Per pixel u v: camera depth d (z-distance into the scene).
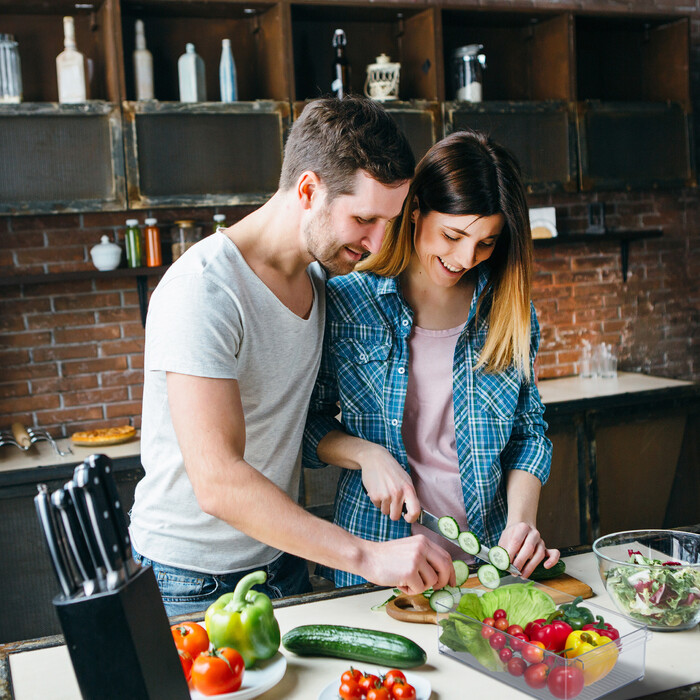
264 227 1.41
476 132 1.63
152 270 3.54
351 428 1.78
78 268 3.66
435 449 1.75
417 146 3.71
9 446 3.45
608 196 4.47
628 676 1.12
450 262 1.62
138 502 1.56
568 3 4.27
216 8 3.56
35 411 3.63
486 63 4.17
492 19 4.00
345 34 3.93
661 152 4.14
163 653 0.99
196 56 3.48
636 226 4.55
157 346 1.27
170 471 1.44
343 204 1.29
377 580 1.21
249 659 1.18
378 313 1.75
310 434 1.77
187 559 1.50
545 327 4.39
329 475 3.49
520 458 1.81
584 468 3.74
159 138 3.37
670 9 4.45
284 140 3.53
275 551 1.61
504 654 1.14
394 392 1.73
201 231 3.82
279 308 1.42
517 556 1.48
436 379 1.75
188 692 1.04
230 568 1.53
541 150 3.90
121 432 3.47
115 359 3.72
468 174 1.55
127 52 3.60
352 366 1.76
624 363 4.58
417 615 1.34
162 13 3.60
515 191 1.62
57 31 3.53
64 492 0.91
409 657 1.17
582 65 4.34
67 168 3.27
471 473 1.74
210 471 1.20
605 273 4.50
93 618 0.91
